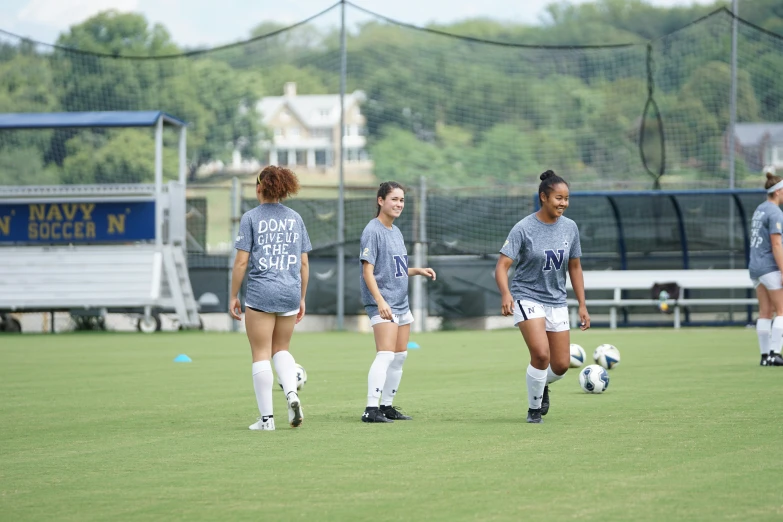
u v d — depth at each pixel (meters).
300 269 21.09
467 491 13.97
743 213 59.41
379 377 21.48
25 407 24.81
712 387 27.58
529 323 20.83
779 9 145.62
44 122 60.53
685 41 143.88
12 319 63.50
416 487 14.29
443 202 64.25
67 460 16.97
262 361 20.53
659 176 63.16
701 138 139.88
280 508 13.12
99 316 62.12
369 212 64.19
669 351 41.94
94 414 23.36
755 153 134.62
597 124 167.75
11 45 150.62
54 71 154.50
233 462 16.56
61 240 61.97
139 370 35.53
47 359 40.88
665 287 59.41
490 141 178.88
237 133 186.00
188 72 177.75
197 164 180.00
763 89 140.38
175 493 14.13
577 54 172.12
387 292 21.86
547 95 176.12
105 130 149.25
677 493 13.65
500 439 18.66
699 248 61.16
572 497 13.48
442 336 55.94
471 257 62.94
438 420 21.66
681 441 18.11
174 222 62.47
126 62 164.50
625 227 61.47
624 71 167.12
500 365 36.56
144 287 61.00
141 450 17.94
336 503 13.34
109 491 14.32
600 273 60.41
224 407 24.66
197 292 63.38
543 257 20.98
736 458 16.28
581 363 33.19
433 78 188.88
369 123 190.50
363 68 193.75
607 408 23.23
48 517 12.80
